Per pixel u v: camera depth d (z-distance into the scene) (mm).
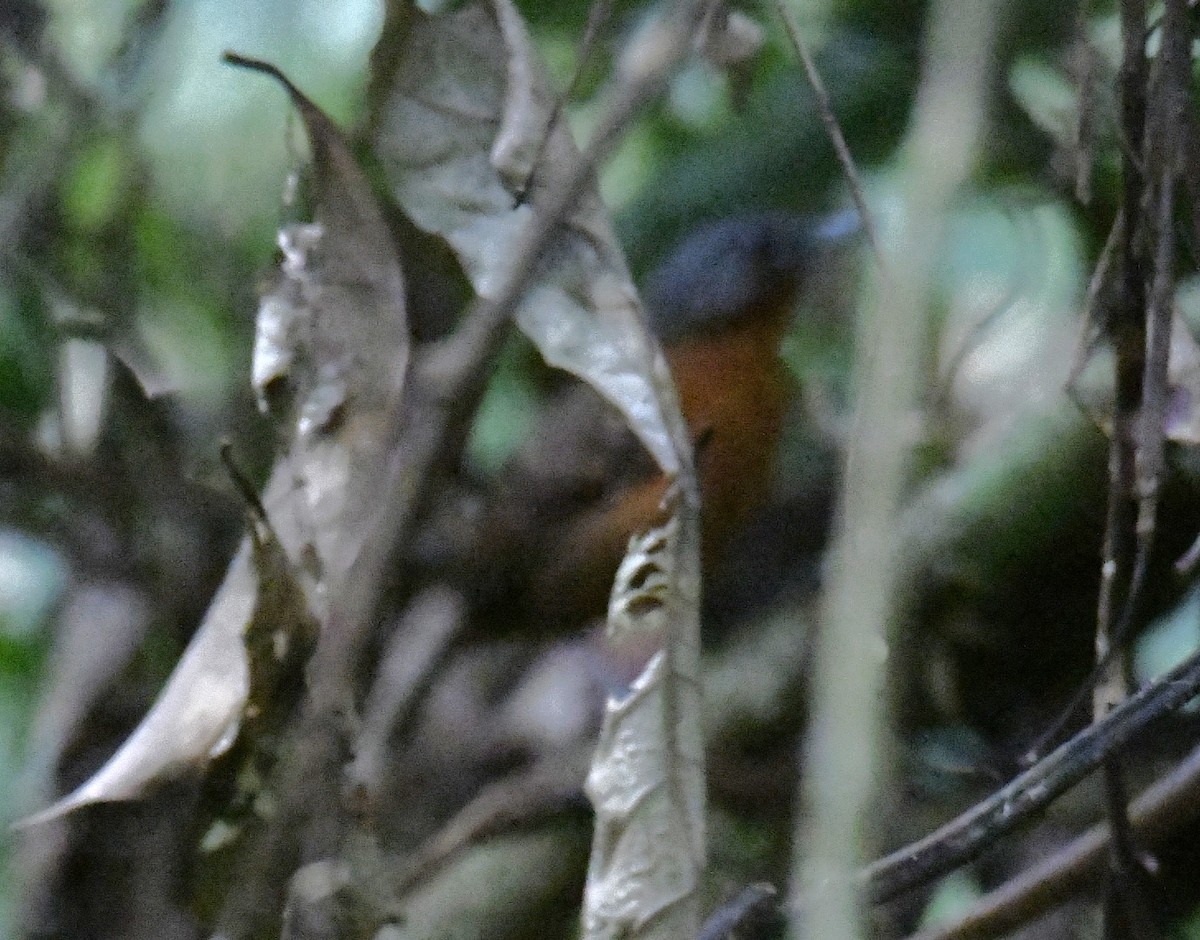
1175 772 4566
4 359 6148
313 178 4309
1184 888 5777
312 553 4031
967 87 2387
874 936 4816
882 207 6781
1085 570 6250
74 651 6047
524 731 6633
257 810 4066
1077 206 6309
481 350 3318
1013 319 6371
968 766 6023
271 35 5805
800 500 8609
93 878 5211
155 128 5719
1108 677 4375
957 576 6199
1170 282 4027
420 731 6367
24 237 5395
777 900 3820
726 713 6727
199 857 4137
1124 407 4457
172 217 6000
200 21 5750
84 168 5793
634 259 7551
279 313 4262
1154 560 5887
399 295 4250
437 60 4270
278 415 4199
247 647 4031
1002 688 6434
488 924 6008
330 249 4273
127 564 6098
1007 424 6273
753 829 6469
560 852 6113
